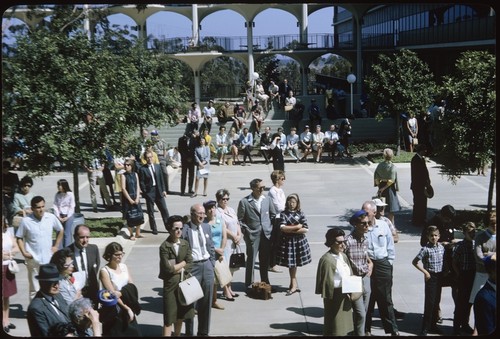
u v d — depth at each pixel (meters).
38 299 7.57
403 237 14.74
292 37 41.12
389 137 32.03
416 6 33.56
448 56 32.00
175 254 9.01
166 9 40.16
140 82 19.83
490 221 8.96
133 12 38.84
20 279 12.08
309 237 15.02
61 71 13.70
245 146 26.22
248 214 11.23
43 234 10.29
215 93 46.22
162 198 15.68
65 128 13.70
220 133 26.50
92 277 8.84
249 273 11.34
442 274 9.34
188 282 8.98
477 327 8.09
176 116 22.39
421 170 15.53
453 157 14.78
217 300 11.04
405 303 10.73
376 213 9.44
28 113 13.29
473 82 14.12
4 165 13.04
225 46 41.69
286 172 24.08
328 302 8.77
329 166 25.12
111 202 18.48
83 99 13.95
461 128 14.32
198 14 41.09
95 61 14.63
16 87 13.12
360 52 38.59
